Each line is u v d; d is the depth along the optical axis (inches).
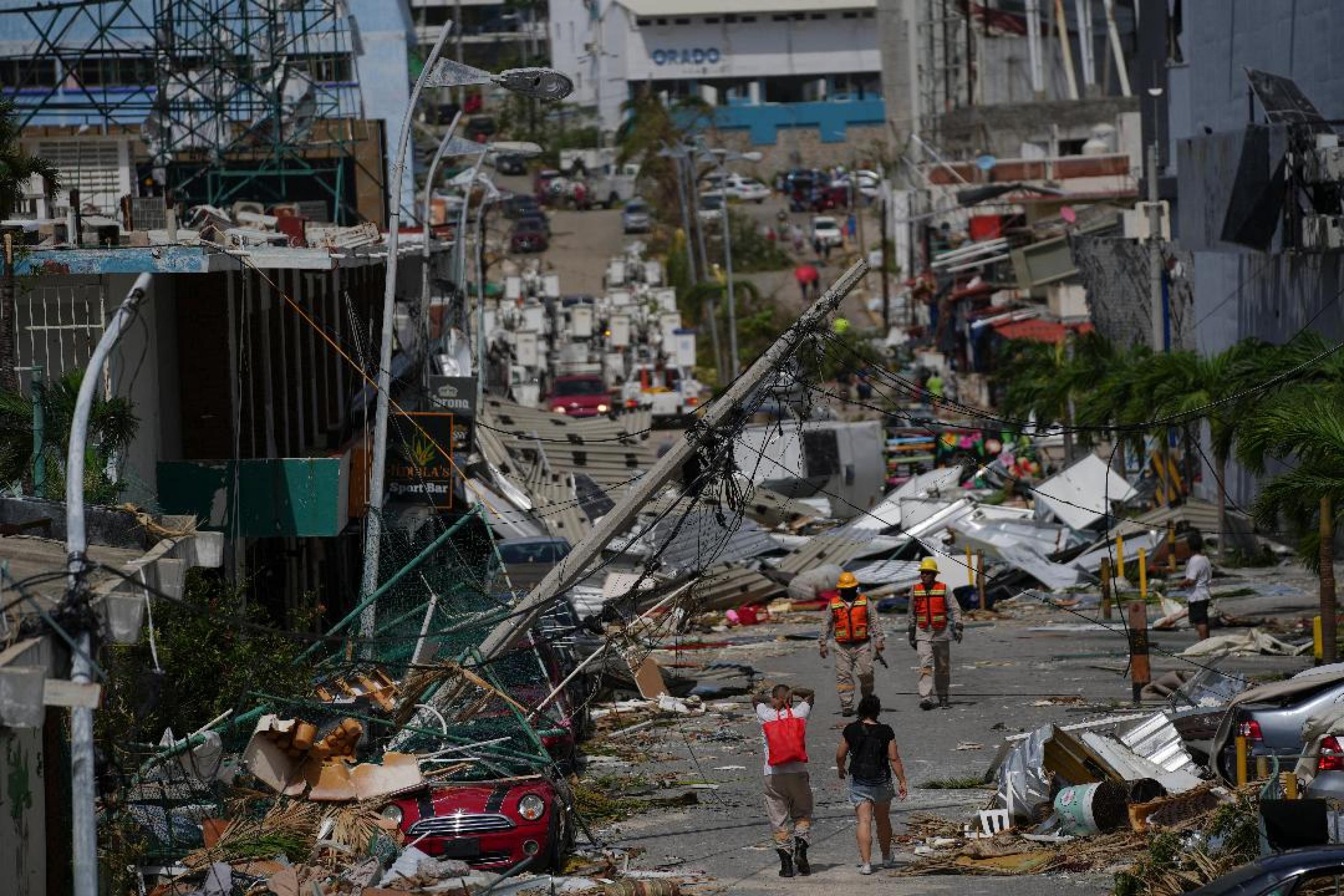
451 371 3521.2
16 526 1085.1
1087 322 5226.4
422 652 1477.6
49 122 3164.4
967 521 3277.6
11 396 1460.4
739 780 1544.0
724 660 2372.0
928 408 5162.4
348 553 2468.0
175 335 1834.4
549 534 2876.5
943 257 6151.6
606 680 1993.1
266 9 3125.0
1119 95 7869.1
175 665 1305.4
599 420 3949.3
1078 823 1217.4
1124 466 3818.9
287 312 2087.8
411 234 3314.5
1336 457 1923.0
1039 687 1943.9
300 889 1048.2
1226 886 759.1
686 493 1576.0
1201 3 4010.8
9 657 812.0
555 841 1190.3
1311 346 2432.3
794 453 3836.1
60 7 2797.7
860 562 3181.6
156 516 1171.3
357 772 1219.2
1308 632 2188.7
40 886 975.0
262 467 1779.0
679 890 1117.7
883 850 1189.7
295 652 1443.2
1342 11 3048.7
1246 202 2997.0
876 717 1186.0
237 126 3218.5
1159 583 2829.7
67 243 1720.0
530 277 7037.4
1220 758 1262.3
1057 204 6186.0
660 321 6412.4
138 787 1201.4
